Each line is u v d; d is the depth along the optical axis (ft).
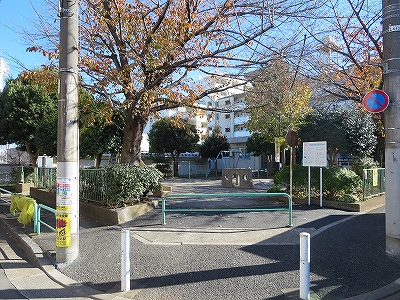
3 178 67.67
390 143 18.02
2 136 57.93
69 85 18.44
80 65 29.32
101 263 17.76
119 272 16.48
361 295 13.44
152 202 30.32
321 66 28.53
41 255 19.48
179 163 118.73
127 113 33.37
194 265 16.79
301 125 50.42
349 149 48.42
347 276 15.19
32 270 17.85
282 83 31.58
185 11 28.73
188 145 100.27
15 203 30.09
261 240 20.49
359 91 30.58
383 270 15.84
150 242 20.66
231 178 57.72
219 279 15.14
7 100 54.70
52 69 30.30
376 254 17.79
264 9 25.75
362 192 32.78
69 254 18.10
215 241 20.45
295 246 19.22
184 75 32.35
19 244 23.48
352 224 24.06
